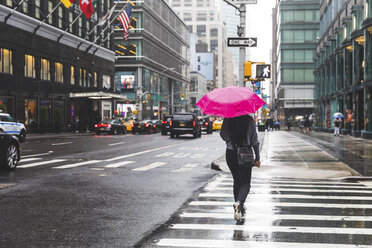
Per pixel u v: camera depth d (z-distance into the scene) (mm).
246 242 5379
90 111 56219
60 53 48250
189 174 12250
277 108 91938
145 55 80562
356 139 29250
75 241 5441
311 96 84625
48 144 25875
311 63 84562
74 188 9617
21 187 9719
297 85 85000
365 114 28422
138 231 5934
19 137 26922
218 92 6738
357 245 5246
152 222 6457
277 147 22078
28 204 7793
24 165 14305
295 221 6520
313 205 7746
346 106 36656
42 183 10336
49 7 45906
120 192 9117
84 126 51094
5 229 6027
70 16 50969
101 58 60375
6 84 37906
